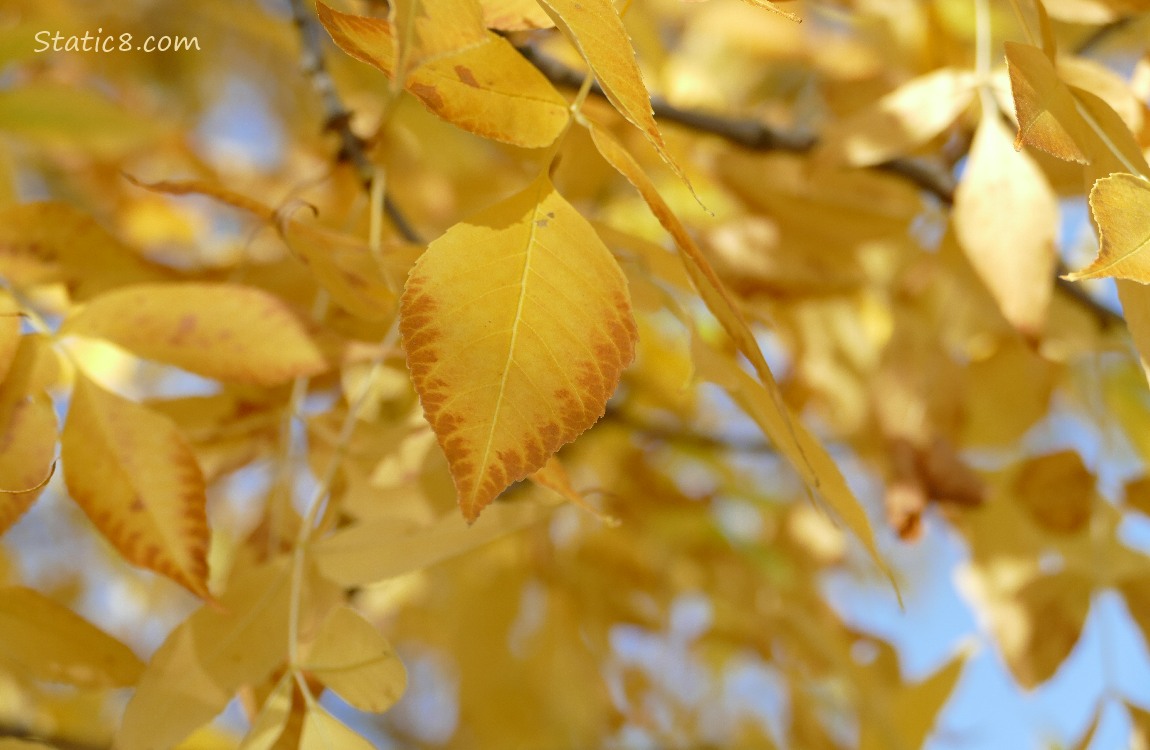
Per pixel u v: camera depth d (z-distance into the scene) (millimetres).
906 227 736
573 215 524
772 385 530
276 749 557
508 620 891
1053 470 688
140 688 565
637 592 938
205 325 581
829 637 815
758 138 728
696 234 743
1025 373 733
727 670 1156
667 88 856
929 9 751
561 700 919
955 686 744
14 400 564
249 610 575
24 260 602
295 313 584
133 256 612
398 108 774
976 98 708
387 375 699
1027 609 676
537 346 518
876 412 705
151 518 564
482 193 789
